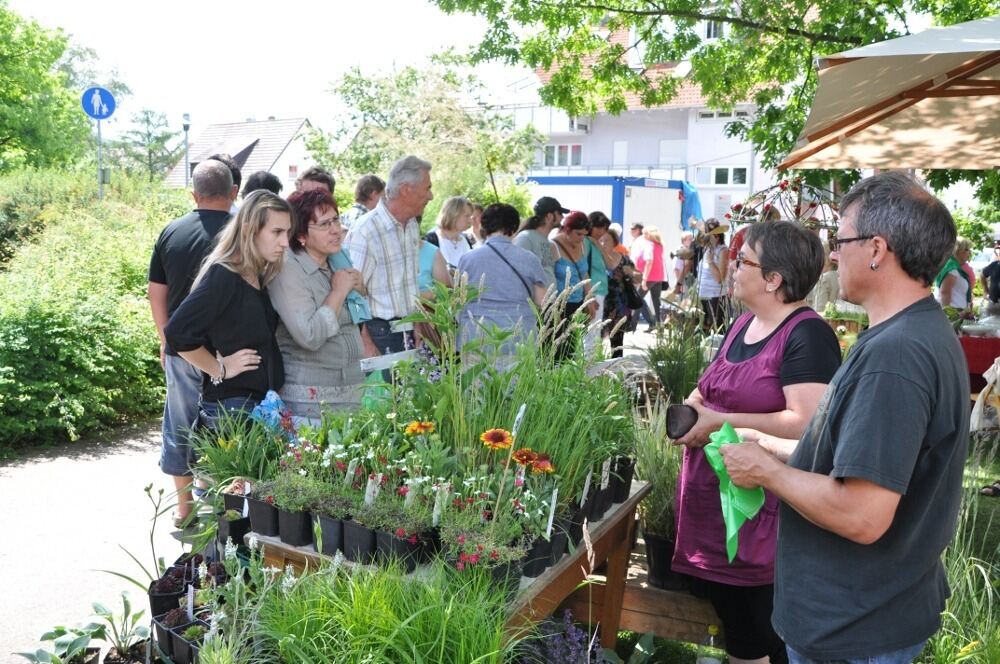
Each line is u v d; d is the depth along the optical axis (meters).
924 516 1.83
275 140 47.94
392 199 4.72
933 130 5.23
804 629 1.92
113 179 14.98
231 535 2.68
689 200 22.02
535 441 2.69
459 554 2.26
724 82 9.53
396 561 2.23
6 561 4.33
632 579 3.57
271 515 2.57
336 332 3.44
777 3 8.33
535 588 2.39
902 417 1.73
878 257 1.83
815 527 1.93
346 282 3.51
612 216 19.02
